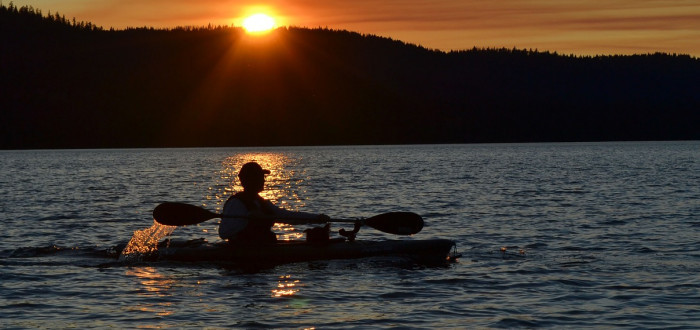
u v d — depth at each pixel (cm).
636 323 726
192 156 10006
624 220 1658
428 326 720
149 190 2991
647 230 1467
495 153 9944
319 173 4431
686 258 1111
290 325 725
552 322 733
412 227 1119
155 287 900
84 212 1950
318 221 1087
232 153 12169
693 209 1916
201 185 3391
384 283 923
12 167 5816
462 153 10138
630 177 3612
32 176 4266
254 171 1074
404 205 2136
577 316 756
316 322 736
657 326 715
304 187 3070
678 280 933
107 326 722
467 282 929
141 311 780
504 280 940
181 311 780
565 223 1609
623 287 892
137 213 1930
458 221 1672
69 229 1560
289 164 6322
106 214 1897
